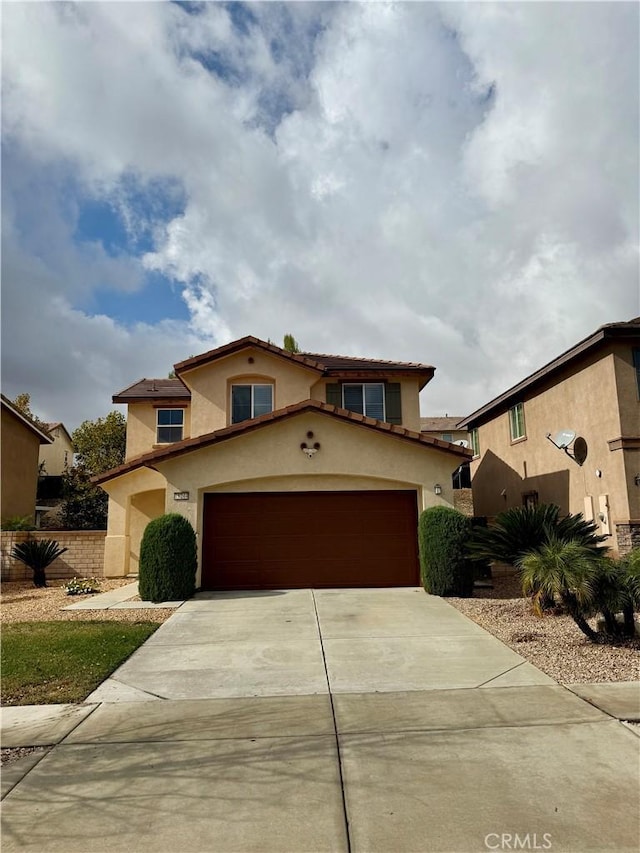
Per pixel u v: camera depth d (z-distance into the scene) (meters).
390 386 20.59
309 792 4.16
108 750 4.96
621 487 14.42
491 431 24.92
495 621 10.05
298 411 13.94
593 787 4.15
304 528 14.03
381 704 6.01
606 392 15.16
